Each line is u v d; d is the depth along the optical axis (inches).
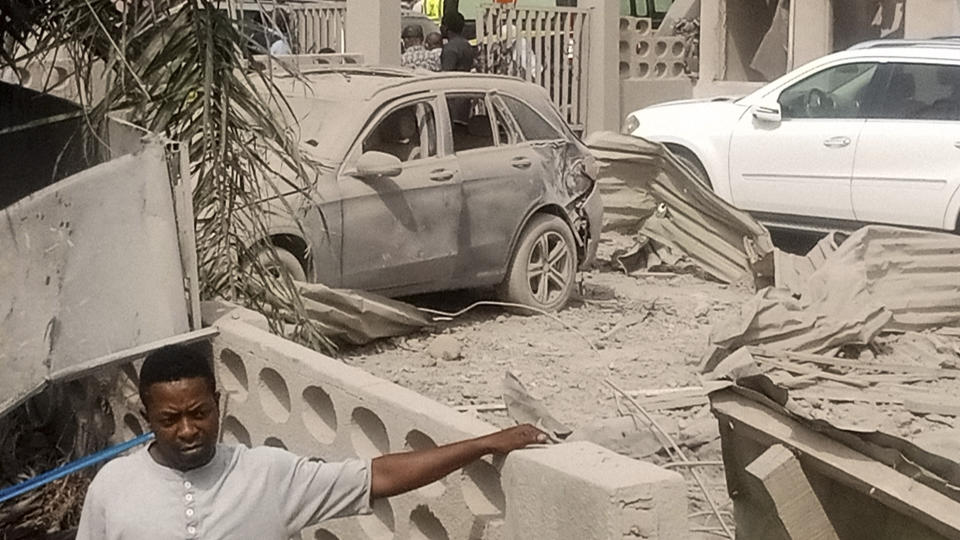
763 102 557.3
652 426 263.7
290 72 261.0
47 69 277.3
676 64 789.2
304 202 353.4
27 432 253.4
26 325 194.1
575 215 446.0
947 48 514.3
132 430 237.1
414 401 174.6
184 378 137.6
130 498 138.9
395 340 386.6
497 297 433.4
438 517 169.3
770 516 187.6
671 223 505.0
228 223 245.9
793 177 545.3
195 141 245.4
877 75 528.1
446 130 407.8
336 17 669.9
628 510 132.8
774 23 778.8
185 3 243.3
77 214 199.0
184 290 213.5
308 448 197.9
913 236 404.8
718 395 186.9
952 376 337.7
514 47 694.5
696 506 250.1
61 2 243.8
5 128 257.9
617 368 362.6
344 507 146.9
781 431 177.9
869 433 168.4
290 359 200.4
